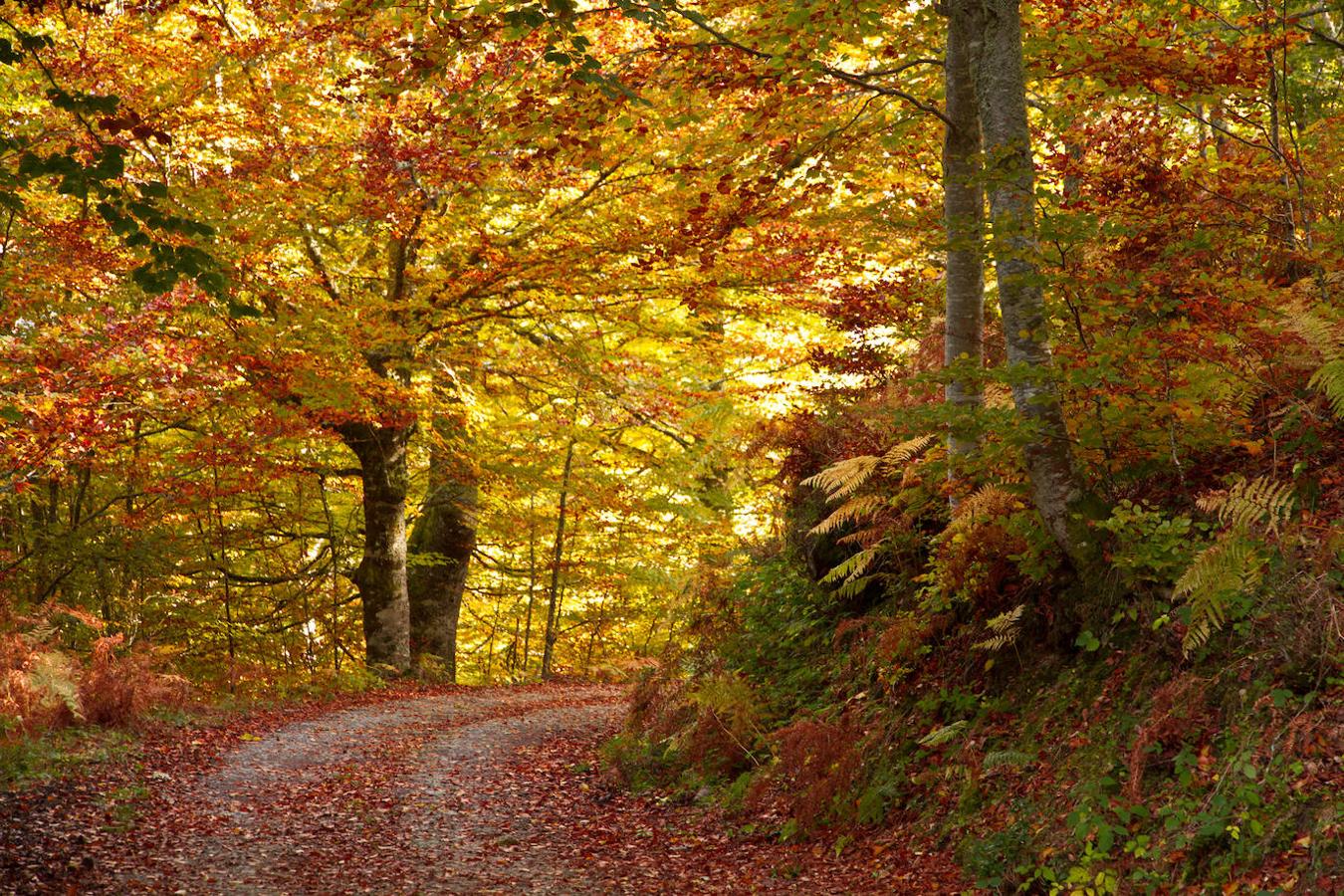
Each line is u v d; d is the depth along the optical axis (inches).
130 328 441.7
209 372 497.7
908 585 345.1
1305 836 170.6
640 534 933.2
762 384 701.9
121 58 510.3
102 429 451.8
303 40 520.7
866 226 427.8
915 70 388.2
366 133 504.1
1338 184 334.0
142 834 289.1
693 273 561.0
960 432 270.5
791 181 471.5
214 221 503.8
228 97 554.3
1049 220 245.6
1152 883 186.1
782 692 362.3
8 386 435.2
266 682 647.8
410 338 593.9
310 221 559.5
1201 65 324.5
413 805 340.5
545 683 823.1
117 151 224.2
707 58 333.7
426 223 582.9
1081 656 258.5
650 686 407.2
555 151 358.3
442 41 315.6
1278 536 218.7
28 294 464.8
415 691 685.3
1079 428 272.5
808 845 270.8
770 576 420.2
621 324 640.4
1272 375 263.9
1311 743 185.0
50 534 663.1
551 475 807.7
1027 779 237.9
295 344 546.3
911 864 239.5
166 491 611.2
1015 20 274.5
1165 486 272.1
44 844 267.9
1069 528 265.3
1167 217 305.7
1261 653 208.8
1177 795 200.1
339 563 833.5
